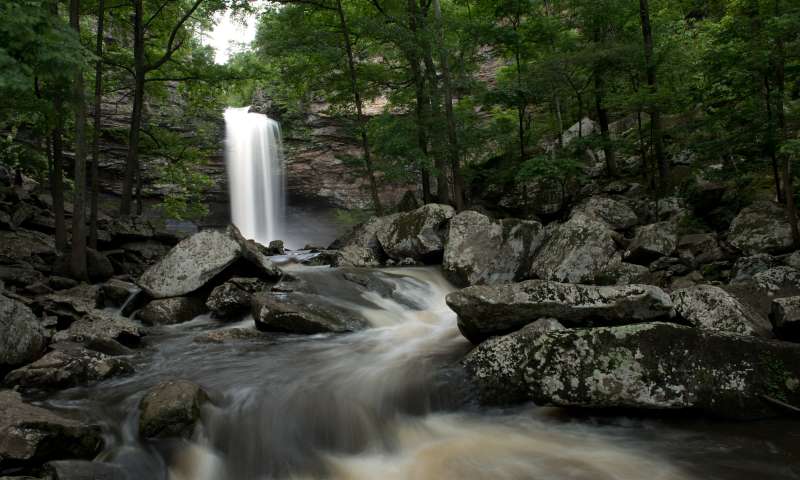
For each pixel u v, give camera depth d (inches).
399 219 579.5
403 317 388.8
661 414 215.6
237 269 421.7
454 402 240.1
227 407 224.4
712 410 208.7
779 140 390.3
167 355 299.7
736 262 385.1
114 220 608.7
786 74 407.5
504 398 237.1
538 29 671.8
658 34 665.0
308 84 796.6
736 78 403.5
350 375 259.3
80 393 237.5
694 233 488.4
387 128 703.1
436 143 706.8
